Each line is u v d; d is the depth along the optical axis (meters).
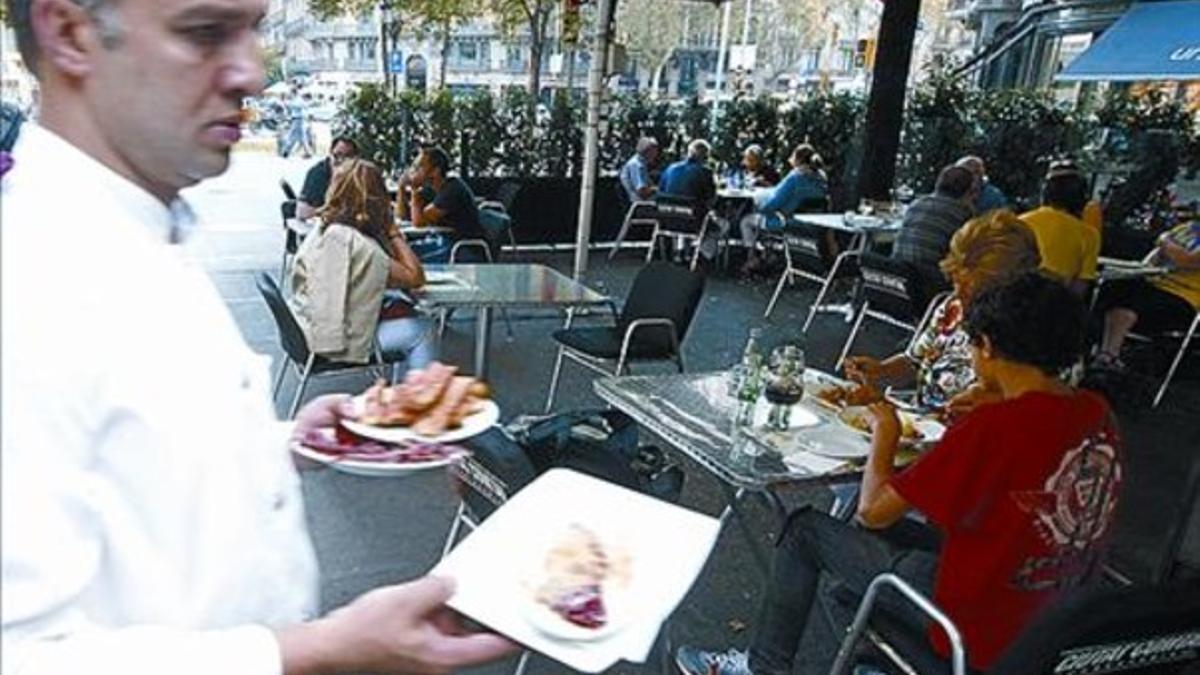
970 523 1.56
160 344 0.55
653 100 8.82
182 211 0.65
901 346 5.46
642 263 7.80
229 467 0.58
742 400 2.26
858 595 1.85
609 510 0.91
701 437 2.08
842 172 8.61
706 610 2.49
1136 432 4.18
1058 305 1.58
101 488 0.52
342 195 3.38
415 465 0.91
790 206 6.97
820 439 2.09
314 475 3.08
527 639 0.71
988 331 1.63
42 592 0.49
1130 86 8.64
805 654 2.30
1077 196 4.30
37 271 0.50
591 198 5.02
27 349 0.48
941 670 1.63
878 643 1.76
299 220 5.41
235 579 0.58
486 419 1.01
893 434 1.82
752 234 7.36
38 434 0.49
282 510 0.65
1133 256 6.28
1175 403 4.58
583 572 0.80
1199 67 7.51
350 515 2.87
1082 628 1.20
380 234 3.43
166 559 0.54
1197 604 1.26
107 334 0.52
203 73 0.57
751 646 2.11
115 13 0.54
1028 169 7.85
